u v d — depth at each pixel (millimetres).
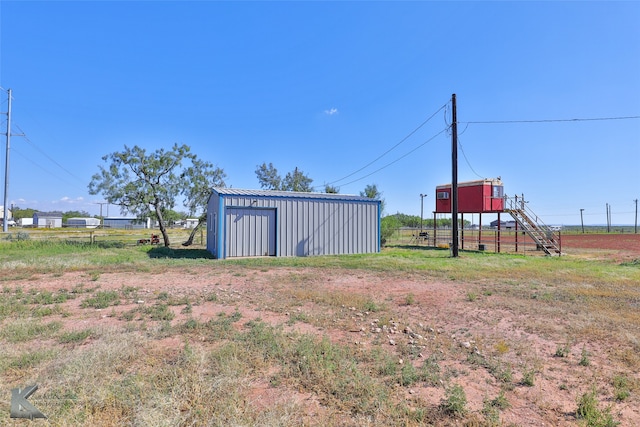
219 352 4320
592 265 14133
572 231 73250
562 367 4238
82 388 3371
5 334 4953
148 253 17844
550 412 3232
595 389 3672
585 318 6223
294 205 17547
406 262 14352
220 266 12961
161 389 3381
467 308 6977
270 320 6004
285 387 3592
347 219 18969
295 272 11625
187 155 22969
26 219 89438
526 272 11828
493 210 22469
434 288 9008
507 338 5246
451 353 4645
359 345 4848
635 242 32781
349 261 14664
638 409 3303
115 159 21109
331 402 3309
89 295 7828
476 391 3621
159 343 4758
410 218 60000
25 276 10094
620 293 8375
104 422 2879
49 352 4270
